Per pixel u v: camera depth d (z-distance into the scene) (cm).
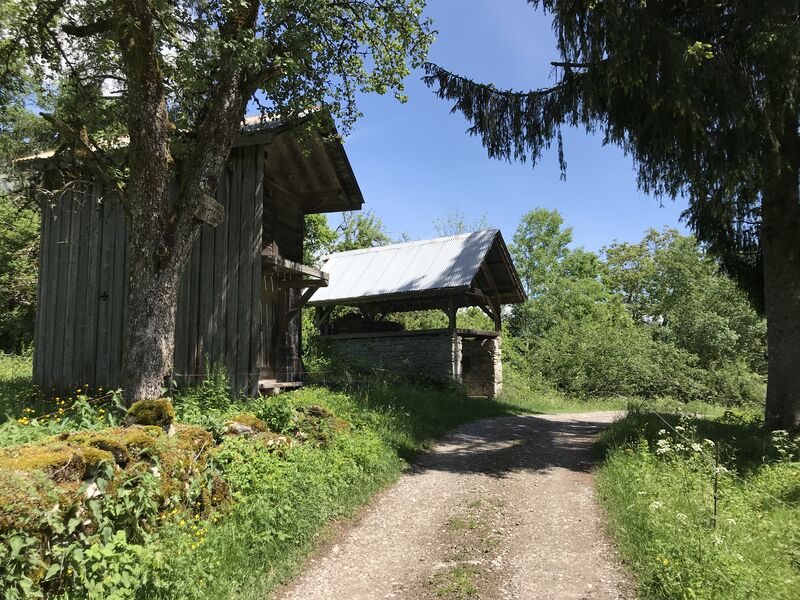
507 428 1275
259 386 1100
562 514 618
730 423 1234
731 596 365
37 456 342
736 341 3216
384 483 720
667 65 862
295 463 596
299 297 1441
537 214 4509
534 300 3638
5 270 2109
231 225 1084
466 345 2216
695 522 496
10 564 287
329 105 1020
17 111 1535
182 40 785
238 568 420
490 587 435
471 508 639
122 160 984
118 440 411
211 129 779
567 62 1045
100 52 891
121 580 328
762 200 1123
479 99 1143
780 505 602
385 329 2122
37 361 1149
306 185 1342
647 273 4491
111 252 1127
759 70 918
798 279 1073
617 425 1112
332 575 459
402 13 1001
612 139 1109
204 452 517
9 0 804
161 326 727
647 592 407
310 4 866
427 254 2116
